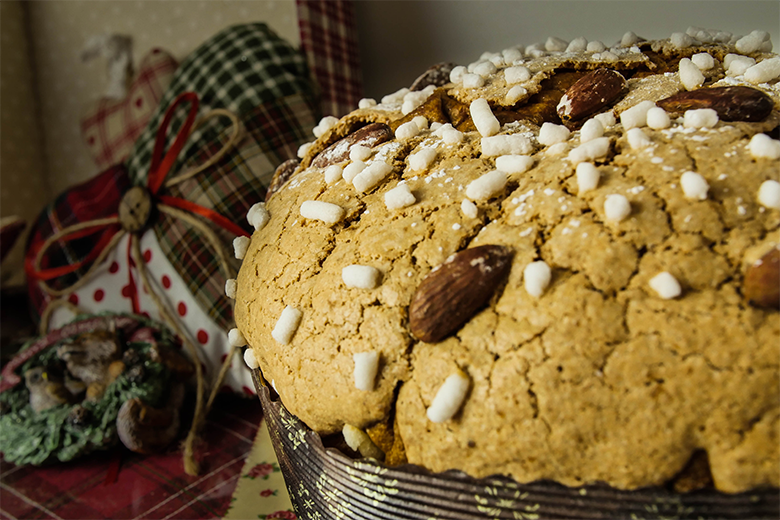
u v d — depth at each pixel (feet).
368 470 0.58
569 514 0.54
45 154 1.87
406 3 1.30
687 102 0.61
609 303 0.53
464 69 0.73
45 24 1.79
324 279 0.61
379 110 0.72
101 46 1.54
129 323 1.01
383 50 1.35
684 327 0.52
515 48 0.77
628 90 0.66
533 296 0.55
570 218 0.56
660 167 0.56
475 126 0.67
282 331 0.61
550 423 0.53
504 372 0.54
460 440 0.55
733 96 0.60
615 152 0.59
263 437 0.93
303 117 1.11
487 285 0.55
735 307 0.52
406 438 0.57
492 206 0.59
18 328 1.40
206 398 0.98
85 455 0.94
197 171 1.04
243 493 0.82
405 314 0.58
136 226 1.06
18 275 1.66
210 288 1.01
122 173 1.17
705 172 0.56
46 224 1.22
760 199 0.54
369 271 0.58
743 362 0.52
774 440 0.51
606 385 0.53
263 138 1.08
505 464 0.54
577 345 0.53
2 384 0.96
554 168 0.59
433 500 0.56
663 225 0.54
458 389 0.54
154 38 1.60
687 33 0.75
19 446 0.90
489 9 1.21
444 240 0.59
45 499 0.85
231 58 1.16
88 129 1.51
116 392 0.91
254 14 1.45
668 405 0.52
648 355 0.52
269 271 0.65
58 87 1.82
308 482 0.63
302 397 0.61
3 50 1.76
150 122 1.22
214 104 1.13
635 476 0.52
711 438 0.52
